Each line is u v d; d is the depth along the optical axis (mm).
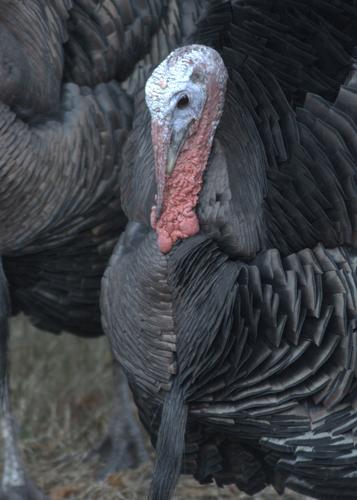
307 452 9516
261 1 9875
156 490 9398
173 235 9000
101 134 10625
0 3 10211
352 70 9586
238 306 9133
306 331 9203
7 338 10766
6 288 10711
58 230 10727
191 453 10297
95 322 11828
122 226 10992
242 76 9445
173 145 8750
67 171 10461
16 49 10133
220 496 12156
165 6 10969
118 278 9414
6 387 11711
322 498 9961
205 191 9016
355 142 9273
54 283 11375
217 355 9203
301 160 9266
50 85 10414
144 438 13344
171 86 8625
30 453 12977
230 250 9156
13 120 10141
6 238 10578
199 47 8773
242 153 9133
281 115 9391
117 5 10688
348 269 9227
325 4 9820
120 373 12797
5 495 11711
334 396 9305
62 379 14148
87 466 12820
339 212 9203
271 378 9336
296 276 9148
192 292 9062
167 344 9250
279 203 9273
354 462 9516
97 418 13539
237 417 9562
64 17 10516
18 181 10227
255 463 10289
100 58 10688
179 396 9359
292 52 9648
